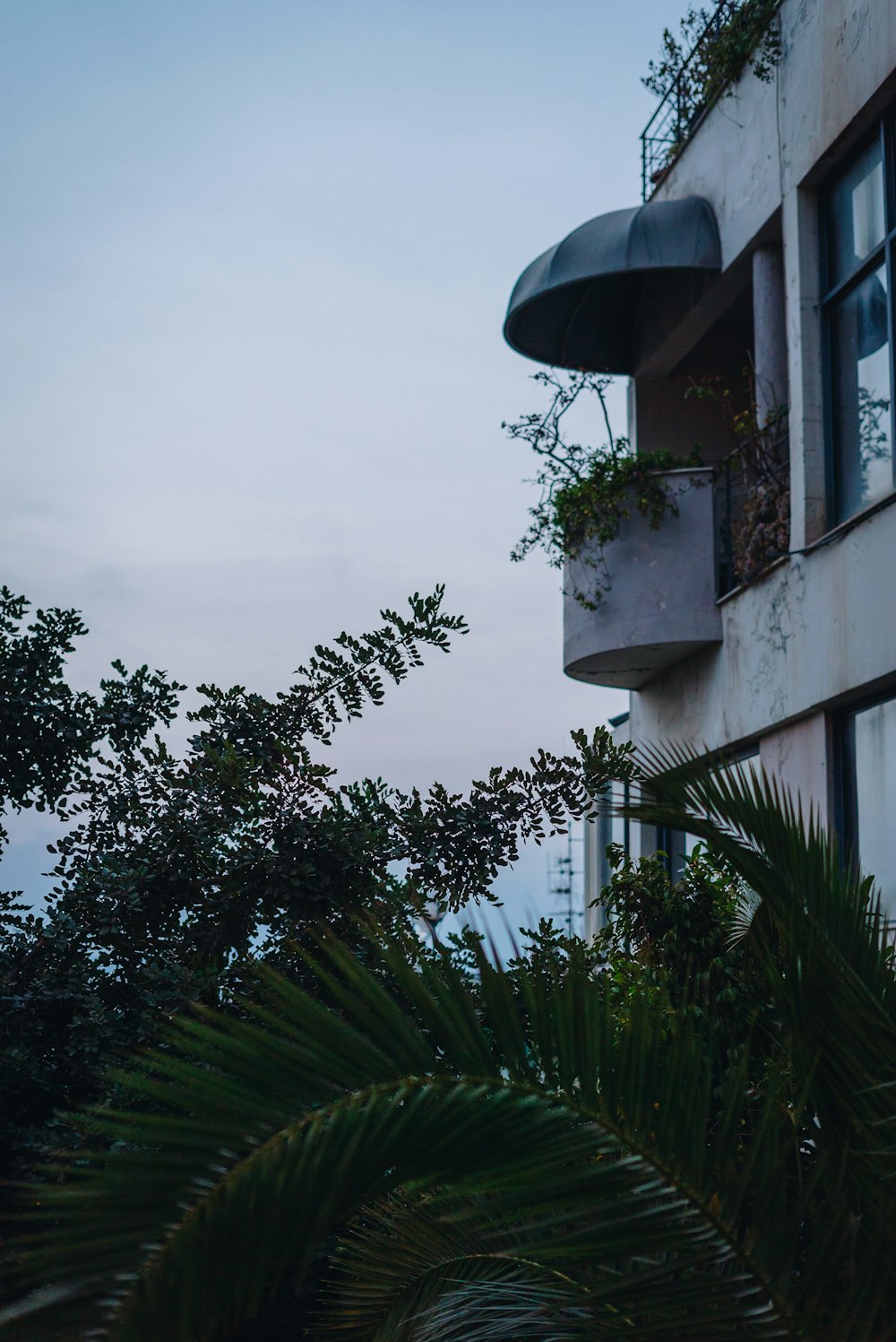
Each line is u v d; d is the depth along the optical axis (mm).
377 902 4941
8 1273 1578
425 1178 1896
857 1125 2393
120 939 4988
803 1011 2570
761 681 9586
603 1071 2039
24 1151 4207
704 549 10602
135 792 5391
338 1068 1872
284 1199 1694
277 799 5328
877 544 8055
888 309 8453
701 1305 1966
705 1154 2025
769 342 10227
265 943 5129
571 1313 2318
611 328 13141
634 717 12266
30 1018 4785
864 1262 2055
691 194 11594
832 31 8969
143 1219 1631
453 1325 2541
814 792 8805
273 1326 3986
